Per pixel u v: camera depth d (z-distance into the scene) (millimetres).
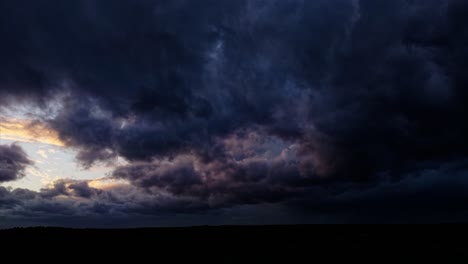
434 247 44469
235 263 38188
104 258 41969
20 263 39500
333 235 66000
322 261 37375
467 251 40625
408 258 36906
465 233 63594
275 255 42094
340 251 43219
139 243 54094
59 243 52500
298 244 52125
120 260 40781
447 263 34406
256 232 72188
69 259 41469
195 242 55500
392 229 76062
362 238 58844
